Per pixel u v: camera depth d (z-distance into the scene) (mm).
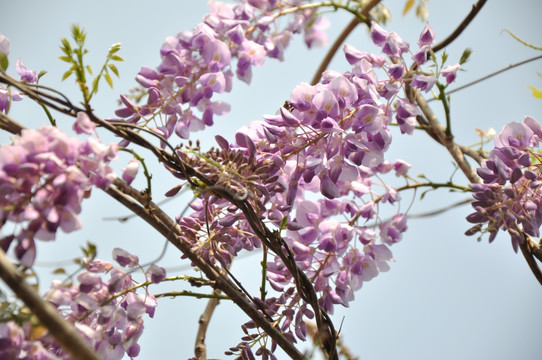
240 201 2436
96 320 2436
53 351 2396
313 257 2566
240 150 2445
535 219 2551
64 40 2361
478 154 2766
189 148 2451
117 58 2408
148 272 2439
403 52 2574
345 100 2465
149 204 2432
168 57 2541
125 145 2449
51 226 2289
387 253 2625
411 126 2555
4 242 2293
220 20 2637
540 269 2621
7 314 2293
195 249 2467
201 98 2549
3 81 2367
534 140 2564
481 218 2543
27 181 2287
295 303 2525
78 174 2289
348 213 2619
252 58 2635
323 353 2512
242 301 2486
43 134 2297
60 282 2383
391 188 2682
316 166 2459
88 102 2379
